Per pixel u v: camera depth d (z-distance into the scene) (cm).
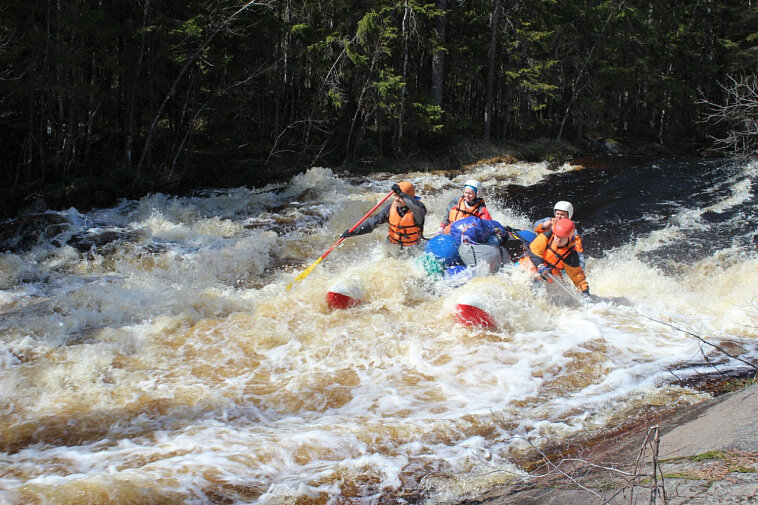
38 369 523
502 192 1525
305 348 572
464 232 730
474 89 3039
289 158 1981
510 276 703
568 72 2956
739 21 3447
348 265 879
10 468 378
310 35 1905
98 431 429
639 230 1112
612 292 762
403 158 2077
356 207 1175
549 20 2541
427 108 2061
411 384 500
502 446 400
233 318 643
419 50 2334
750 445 293
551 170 1917
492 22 2375
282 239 1009
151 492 342
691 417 393
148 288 740
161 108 1619
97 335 598
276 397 481
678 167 1859
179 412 457
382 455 390
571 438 407
